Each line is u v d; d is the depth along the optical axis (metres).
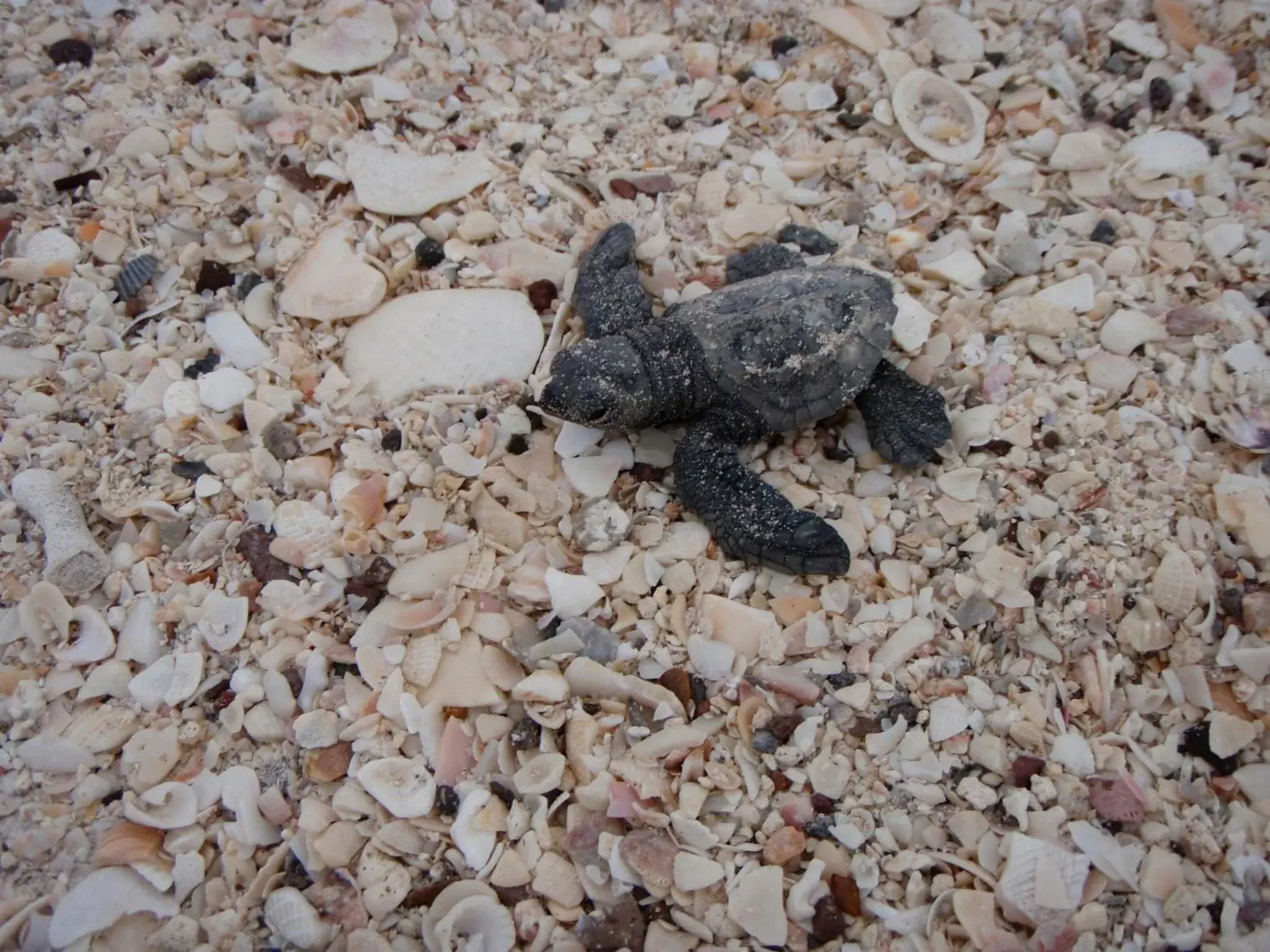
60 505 0.17
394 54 0.24
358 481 0.18
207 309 0.20
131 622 0.16
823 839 0.15
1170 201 0.21
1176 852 0.15
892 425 0.18
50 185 0.21
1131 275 0.20
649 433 0.19
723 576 0.17
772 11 0.24
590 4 0.25
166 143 0.22
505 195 0.21
